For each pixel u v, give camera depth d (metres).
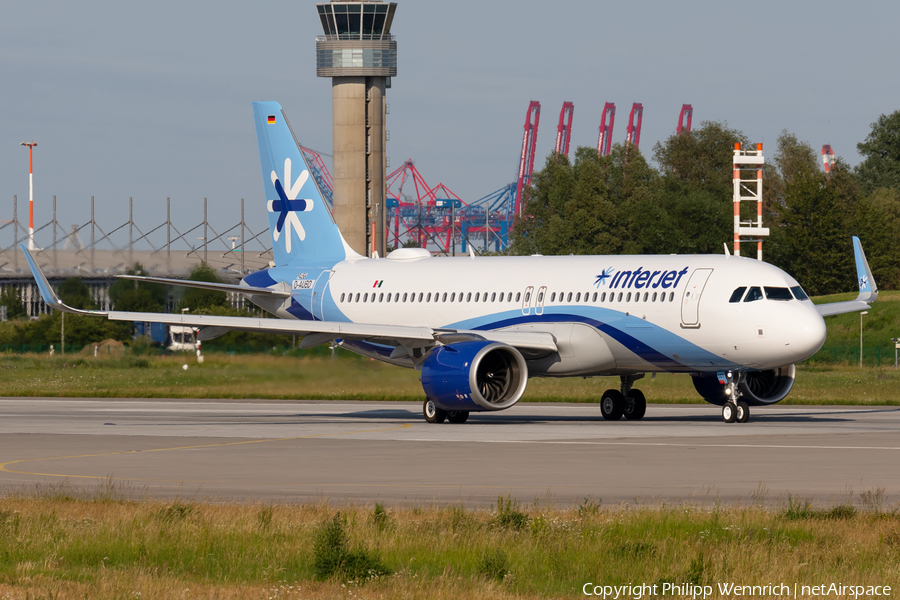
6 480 88.06
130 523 63.47
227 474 90.56
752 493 78.19
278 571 52.19
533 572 52.56
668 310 133.38
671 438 116.75
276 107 179.25
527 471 90.62
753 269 131.75
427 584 49.75
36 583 50.19
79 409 170.75
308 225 177.00
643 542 57.53
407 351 145.62
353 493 79.44
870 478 85.50
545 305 144.00
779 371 143.75
